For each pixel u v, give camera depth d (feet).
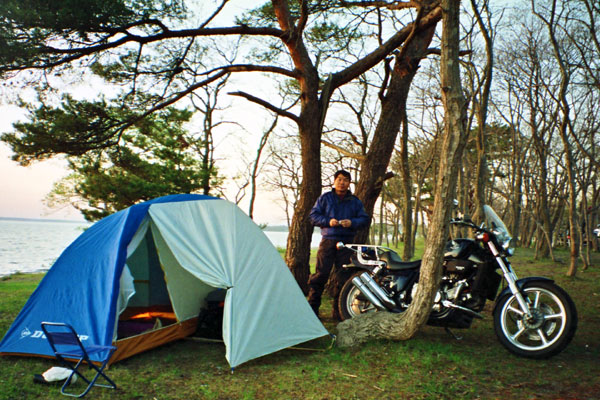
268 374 13.41
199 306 18.78
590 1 34.86
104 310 14.51
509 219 106.42
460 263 15.51
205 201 17.69
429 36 26.27
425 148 74.95
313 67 26.91
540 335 14.11
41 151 27.20
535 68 53.98
